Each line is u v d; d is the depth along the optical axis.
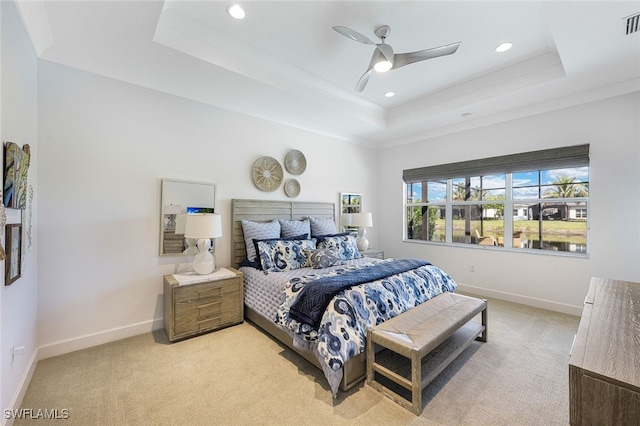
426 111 3.85
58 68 2.35
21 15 1.74
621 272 2.95
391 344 1.79
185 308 2.63
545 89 3.01
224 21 2.28
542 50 2.73
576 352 1.05
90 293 2.49
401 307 2.31
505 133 3.75
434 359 2.07
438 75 3.23
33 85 2.10
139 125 2.77
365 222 4.52
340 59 2.85
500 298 3.84
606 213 3.03
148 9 1.81
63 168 2.37
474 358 2.29
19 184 1.65
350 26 2.33
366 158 5.27
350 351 1.85
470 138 4.11
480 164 3.99
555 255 3.37
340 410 1.71
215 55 2.48
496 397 1.82
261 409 1.71
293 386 1.94
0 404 1.42
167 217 2.92
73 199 2.41
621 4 1.78
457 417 1.65
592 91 3.05
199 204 3.16
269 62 2.84
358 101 3.86
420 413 1.67
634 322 1.36
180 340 2.61
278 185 3.92
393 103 4.07
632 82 2.84
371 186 5.36
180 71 2.60
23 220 1.83
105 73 2.56
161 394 1.84
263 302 2.78
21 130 1.80
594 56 2.39
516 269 3.71
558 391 1.88
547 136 3.40
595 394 0.90
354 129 4.41
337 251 3.51
